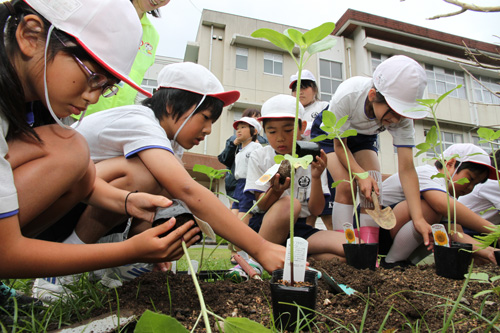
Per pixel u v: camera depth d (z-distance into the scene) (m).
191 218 1.06
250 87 11.36
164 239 0.95
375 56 12.04
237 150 4.41
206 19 11.55
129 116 1.41
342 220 2.19
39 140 0.93
